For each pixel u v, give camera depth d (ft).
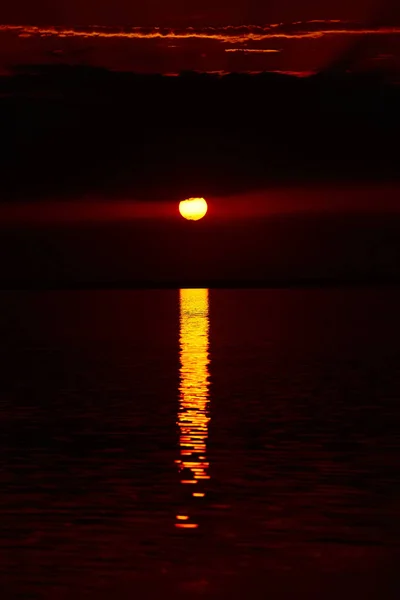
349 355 391.24
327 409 218.79
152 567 99.86
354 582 95.50
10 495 131.03
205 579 96.37
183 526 114.93
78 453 163.02
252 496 129.80
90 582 95.61
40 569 99.19
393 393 251.39
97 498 129.08
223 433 183.42
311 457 157.69
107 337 531.91
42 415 211.00
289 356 386.11
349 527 114.42
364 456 158.10
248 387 267.18
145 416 208.03
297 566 100.07
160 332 582.35
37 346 456.86
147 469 148.66
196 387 267.59
